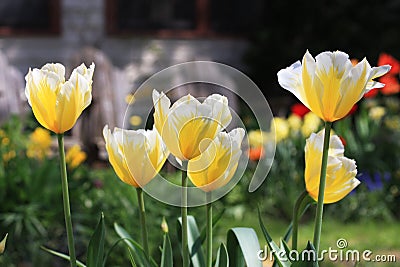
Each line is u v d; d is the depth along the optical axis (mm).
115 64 13320
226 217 7602
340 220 8289
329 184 1775
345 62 1607
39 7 13141
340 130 8867
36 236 5562
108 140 1722
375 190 8539
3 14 13062
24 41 13070
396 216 8672
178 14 13641
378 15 13523
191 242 2037
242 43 13914
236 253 1900
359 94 1626
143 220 1829
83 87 1682
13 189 5695
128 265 5375
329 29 13656
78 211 5738
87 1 13195
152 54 13438
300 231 7680
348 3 13555
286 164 8680
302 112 8797
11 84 9172
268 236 1802
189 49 13656
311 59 1626
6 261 5383
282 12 13898
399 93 11148
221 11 13859
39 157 6426
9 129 6500
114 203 5664
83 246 5609
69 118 1688
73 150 6094
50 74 1659
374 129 9133
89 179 6016
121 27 13422
